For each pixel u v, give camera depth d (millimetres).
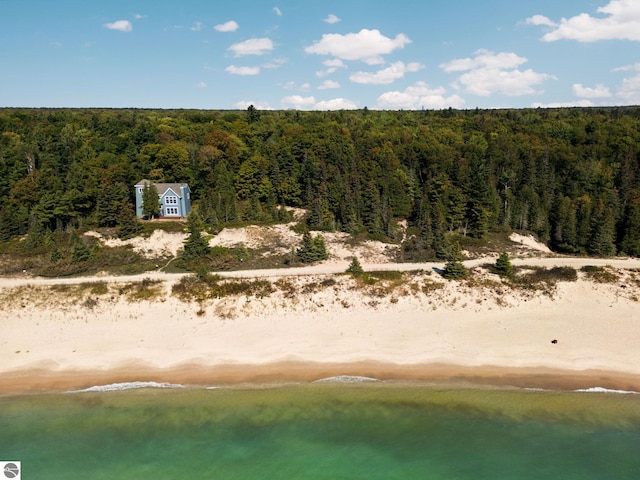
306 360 44094
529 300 54000
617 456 32469
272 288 55375
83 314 51438
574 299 54156
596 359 43406
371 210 79938
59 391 40156
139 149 98938
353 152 102000
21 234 72375
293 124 136625
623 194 83188
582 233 72625
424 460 32312
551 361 43250
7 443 34156
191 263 64938
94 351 45688
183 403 38500
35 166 85188
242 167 93250
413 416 36656
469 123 138875
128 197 83500
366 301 53594
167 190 83750
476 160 94938
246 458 32719
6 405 38375
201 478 30969
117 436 34906
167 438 34656
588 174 87938
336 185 85438
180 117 142500
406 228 82125
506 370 42094
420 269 61562
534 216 82125
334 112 160500
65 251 67125
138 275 61281
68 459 32656
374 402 38312
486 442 33938
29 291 55188
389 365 43156
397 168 94688
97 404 38469
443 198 84062
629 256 70500
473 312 51969
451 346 45844
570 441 33875
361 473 31266
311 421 36312
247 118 143125
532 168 89562
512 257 69875
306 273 59594
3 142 95062
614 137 106312
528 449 33188
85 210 79062
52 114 136625
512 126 131875
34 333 48562
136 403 38562
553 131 120875
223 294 54094
